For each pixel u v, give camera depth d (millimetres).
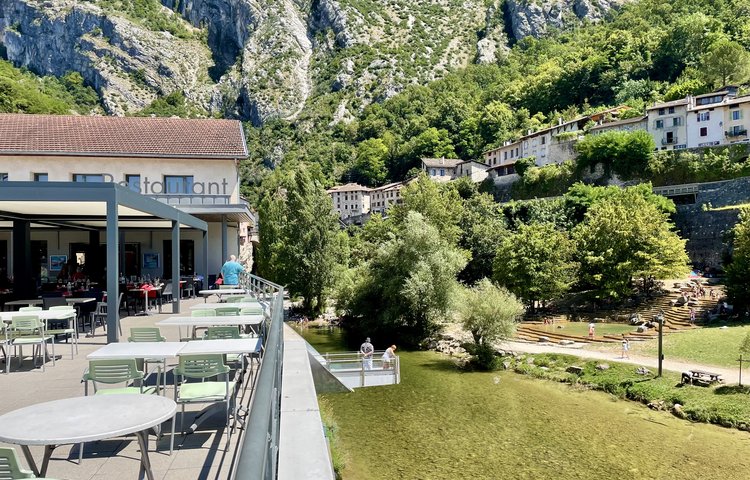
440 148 130625
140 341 7352
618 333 35750
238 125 34062
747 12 110188
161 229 26031
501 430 20156
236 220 31797
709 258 51375
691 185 55531
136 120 33438
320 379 12648
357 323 42062
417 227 37250
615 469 16641
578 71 122000
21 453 5141
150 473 3801
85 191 11258
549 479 15898
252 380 7750
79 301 12984
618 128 74250
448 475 16031
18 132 29141
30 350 10484
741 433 19703
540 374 28141
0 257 25016
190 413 6371
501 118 125250
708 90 84688
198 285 25438
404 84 184750
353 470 16297
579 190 62625
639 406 23219
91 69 181625
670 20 126938
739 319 34719
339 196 125938
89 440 2980
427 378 28016
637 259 43000
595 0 191000
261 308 10484
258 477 881
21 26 193000
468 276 57812
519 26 196875
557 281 43688
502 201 78875
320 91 193875
